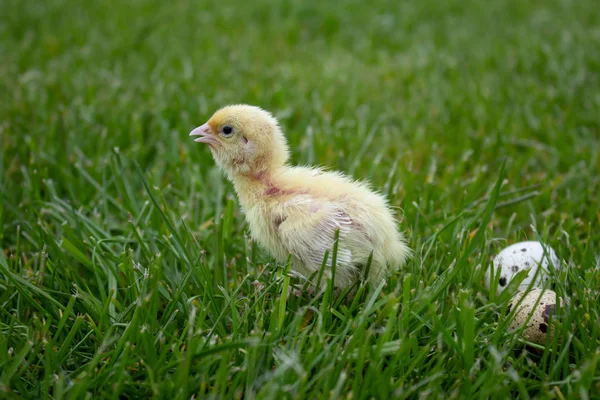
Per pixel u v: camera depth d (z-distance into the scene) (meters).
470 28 0.88
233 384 0.40
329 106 0.64
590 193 0.52
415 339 0.41
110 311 0.44
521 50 0.77
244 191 0.45
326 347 0.41
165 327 0.42
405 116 0.63
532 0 1.01
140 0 1.00
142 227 0.48
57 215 0.50
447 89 0.67
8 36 0.83
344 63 0.76
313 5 0.99
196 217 0.51
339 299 0.43
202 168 0.56
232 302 0.42
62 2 0.98
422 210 0.50
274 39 0.87
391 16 0.95
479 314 0.44
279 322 0.42
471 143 0.59
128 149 0.58
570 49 0.75
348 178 0.46
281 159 0.46
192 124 0.60
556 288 0.43
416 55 0.78
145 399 0.41
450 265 0.45
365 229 0.43
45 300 0.44
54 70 0.71
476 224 0.49
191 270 0.45
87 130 0.58
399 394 0.40
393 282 0.45
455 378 0.41
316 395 0.40
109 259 0.46
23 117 0.61
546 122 0.61
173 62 0.76
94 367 0.40
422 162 0.58
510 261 0.45
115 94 0.65
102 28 0.87
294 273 0.43
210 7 0.99
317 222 0.43
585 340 0.42
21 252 0.49
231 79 0.70
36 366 0.42
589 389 0.40
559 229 0.48
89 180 0.52
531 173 0.56
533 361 0.43
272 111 0.64
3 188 0.51
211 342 0.42
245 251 0.48
